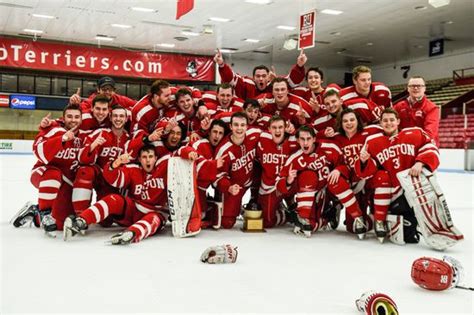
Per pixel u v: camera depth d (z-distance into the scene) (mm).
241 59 21375
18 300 1960
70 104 3711
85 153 3518
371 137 3600
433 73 20719
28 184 7133
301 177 3744
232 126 3771
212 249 2686
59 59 14148
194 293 2100
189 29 15531
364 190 3938
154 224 3387
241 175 3949
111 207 3350
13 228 3682
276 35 16375
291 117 4309
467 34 16203
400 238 3377
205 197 3914
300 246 3271
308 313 1880
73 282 2230
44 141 3441
